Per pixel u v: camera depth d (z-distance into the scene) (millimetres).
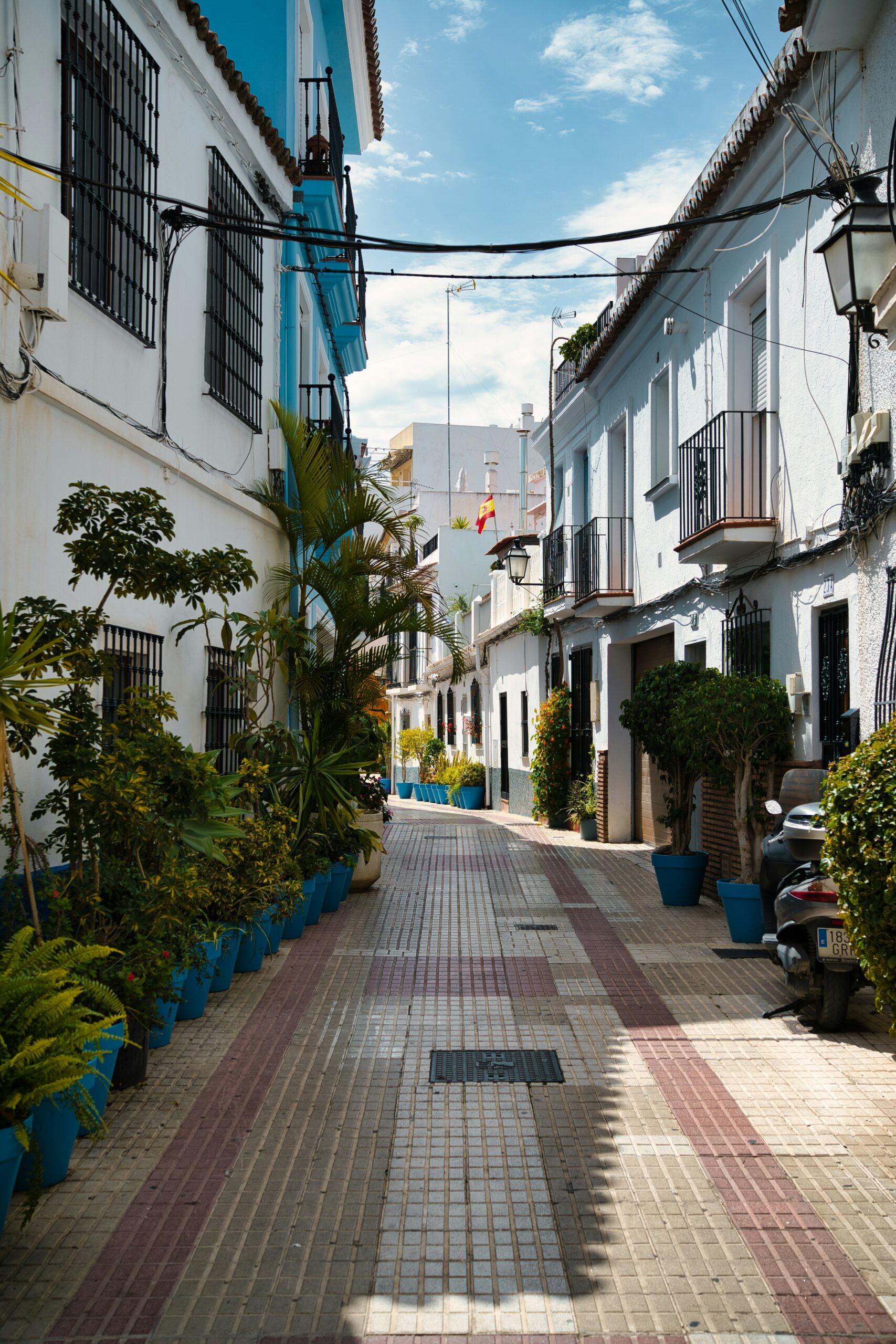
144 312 7801
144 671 7703
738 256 11141
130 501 5988
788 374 9961
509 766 26453
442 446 49125
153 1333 3623
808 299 9484
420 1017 7234
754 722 9422
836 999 6730
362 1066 6242
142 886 5746
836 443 8883
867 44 8062
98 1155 4996
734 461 10883
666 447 14680
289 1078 6023
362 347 18438
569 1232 4301
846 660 8914
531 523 36062
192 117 8953
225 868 7422
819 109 9047
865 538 8211
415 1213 4461
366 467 14203
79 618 5875
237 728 10141
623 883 13172
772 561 10086
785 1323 3662
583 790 18828
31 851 5426
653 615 14812
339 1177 4793
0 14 5609
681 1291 3869
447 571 35719
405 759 39781
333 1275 3988
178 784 6020
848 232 7180
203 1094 5770
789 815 7699
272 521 11617
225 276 9961
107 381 7098
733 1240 4230
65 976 4254
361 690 12062
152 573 6008
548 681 22359
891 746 5512
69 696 5609
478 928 10328
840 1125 5352
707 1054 6445
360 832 11531
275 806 9445
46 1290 3871
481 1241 4234
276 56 12242
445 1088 5895
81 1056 4137
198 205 9109
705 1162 4934
